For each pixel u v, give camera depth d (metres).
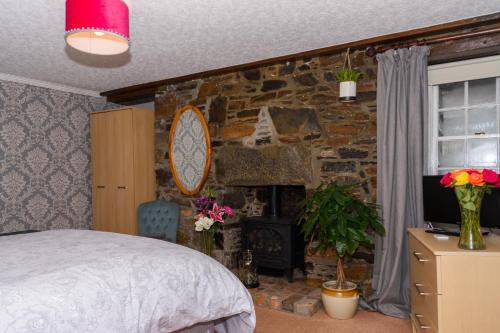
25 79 4.60
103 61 3.91
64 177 5.08
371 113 3.44
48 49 3.53
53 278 1.58
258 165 4.03
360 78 3.48
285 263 3.87
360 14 2.80
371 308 3.30
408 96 3.18
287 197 4.37
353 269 3.50
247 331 2.24
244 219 4.19
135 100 5.51
